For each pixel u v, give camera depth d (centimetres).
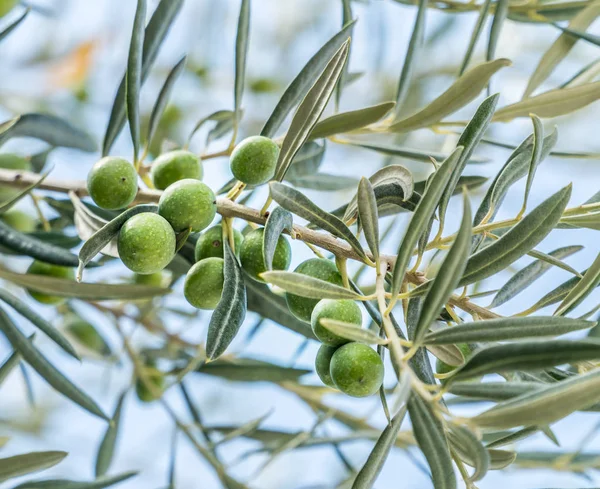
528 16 79
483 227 66
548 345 59
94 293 70
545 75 76
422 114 72
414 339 60
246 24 72
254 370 80
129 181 68
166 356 83
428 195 62
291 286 61
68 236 76
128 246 64
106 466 80
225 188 72
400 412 62
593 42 74
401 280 62
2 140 77
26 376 80
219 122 77
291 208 63
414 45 75
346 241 64
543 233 62
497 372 59
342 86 75
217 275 66
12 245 70
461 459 63
